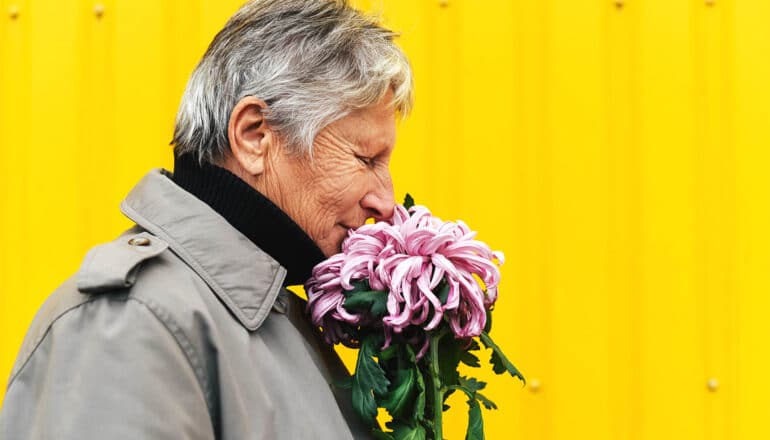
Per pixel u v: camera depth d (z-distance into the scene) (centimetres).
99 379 115
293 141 137
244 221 136
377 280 139
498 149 252
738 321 252
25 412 119
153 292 121
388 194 148
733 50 254
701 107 254
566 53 252
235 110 135
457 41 252
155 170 141
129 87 252
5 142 252
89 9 252
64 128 251
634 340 252
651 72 253
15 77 252
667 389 251
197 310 123
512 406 251
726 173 254
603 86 253
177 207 133
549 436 251
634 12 253
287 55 137
